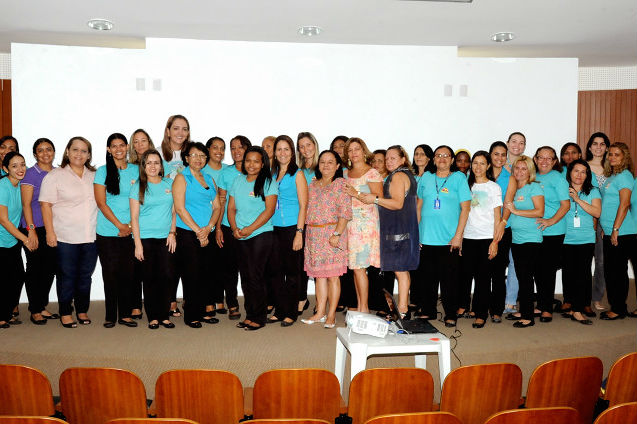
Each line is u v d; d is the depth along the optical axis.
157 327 4.19
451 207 4.25
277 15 4.95
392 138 6.14
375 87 6.09
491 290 4.54
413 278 4.95
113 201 4.16
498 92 6.21
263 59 5.92
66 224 4.18
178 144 4.64
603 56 6.70
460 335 4.01
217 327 4.26
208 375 2.28
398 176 4.11
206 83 5.86
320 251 4.15
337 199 4.09
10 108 6.63
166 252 4.18
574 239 4.47
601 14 4.96
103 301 5.41
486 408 2.40
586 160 4.97
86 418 2.34
